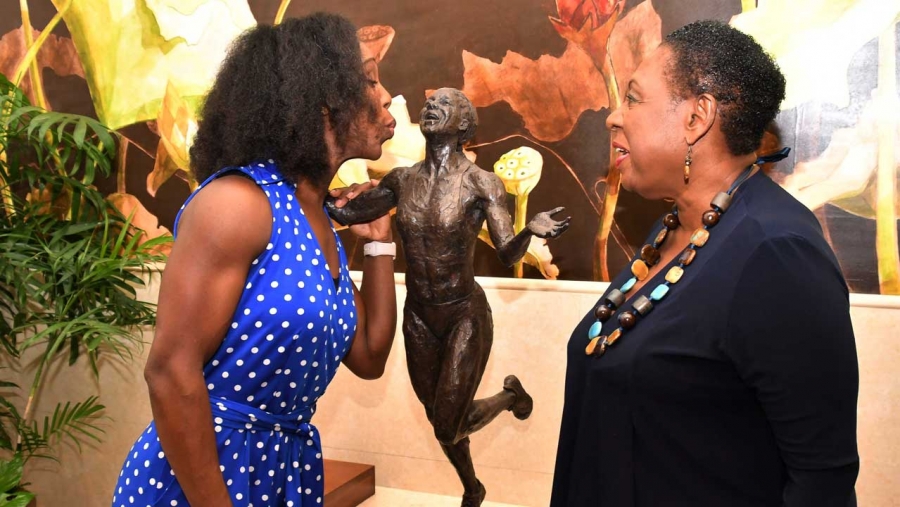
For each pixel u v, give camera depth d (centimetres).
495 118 235
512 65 232
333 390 260
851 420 83
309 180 117
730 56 97
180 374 98
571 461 111
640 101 103
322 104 110
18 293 251
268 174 108
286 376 111
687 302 93
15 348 263
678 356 92
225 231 99
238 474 109
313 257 111
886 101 198
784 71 206
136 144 273
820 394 82
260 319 105
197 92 264
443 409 160
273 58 108
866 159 201
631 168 108
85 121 248
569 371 113
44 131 239
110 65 273
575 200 228
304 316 108
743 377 88
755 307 86
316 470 125
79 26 275
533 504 237
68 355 287
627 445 97
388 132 123
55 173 280
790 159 208
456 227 153
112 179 277
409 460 252
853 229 203
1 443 259
